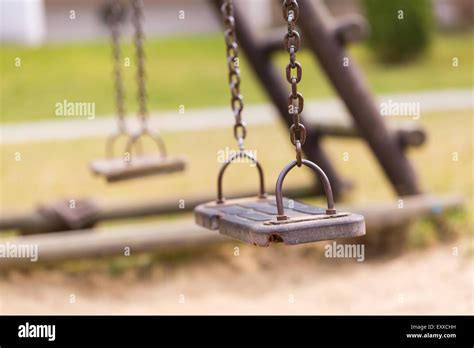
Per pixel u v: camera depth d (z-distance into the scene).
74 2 33.97
